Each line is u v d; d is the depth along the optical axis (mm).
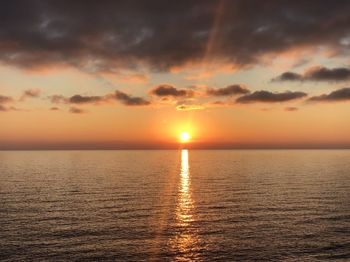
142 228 57469
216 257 45125
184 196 87688
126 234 54094
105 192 93125
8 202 77250
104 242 50281
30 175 139000
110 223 60250
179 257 45094
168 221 62031
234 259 44438
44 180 120125
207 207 73812
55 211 68750
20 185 105500
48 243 49531
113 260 43781
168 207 73750
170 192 94125
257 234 54188
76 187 101875
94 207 73062
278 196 86625
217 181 120625
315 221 61500
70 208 71688
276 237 52750
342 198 83062
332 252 46531
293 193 91062
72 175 140250
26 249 47094
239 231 55812
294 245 49188
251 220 62625
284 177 132500
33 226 57781
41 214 65938
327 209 70750
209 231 55906
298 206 73938
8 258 43938
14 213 66688
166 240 51438
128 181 119875
